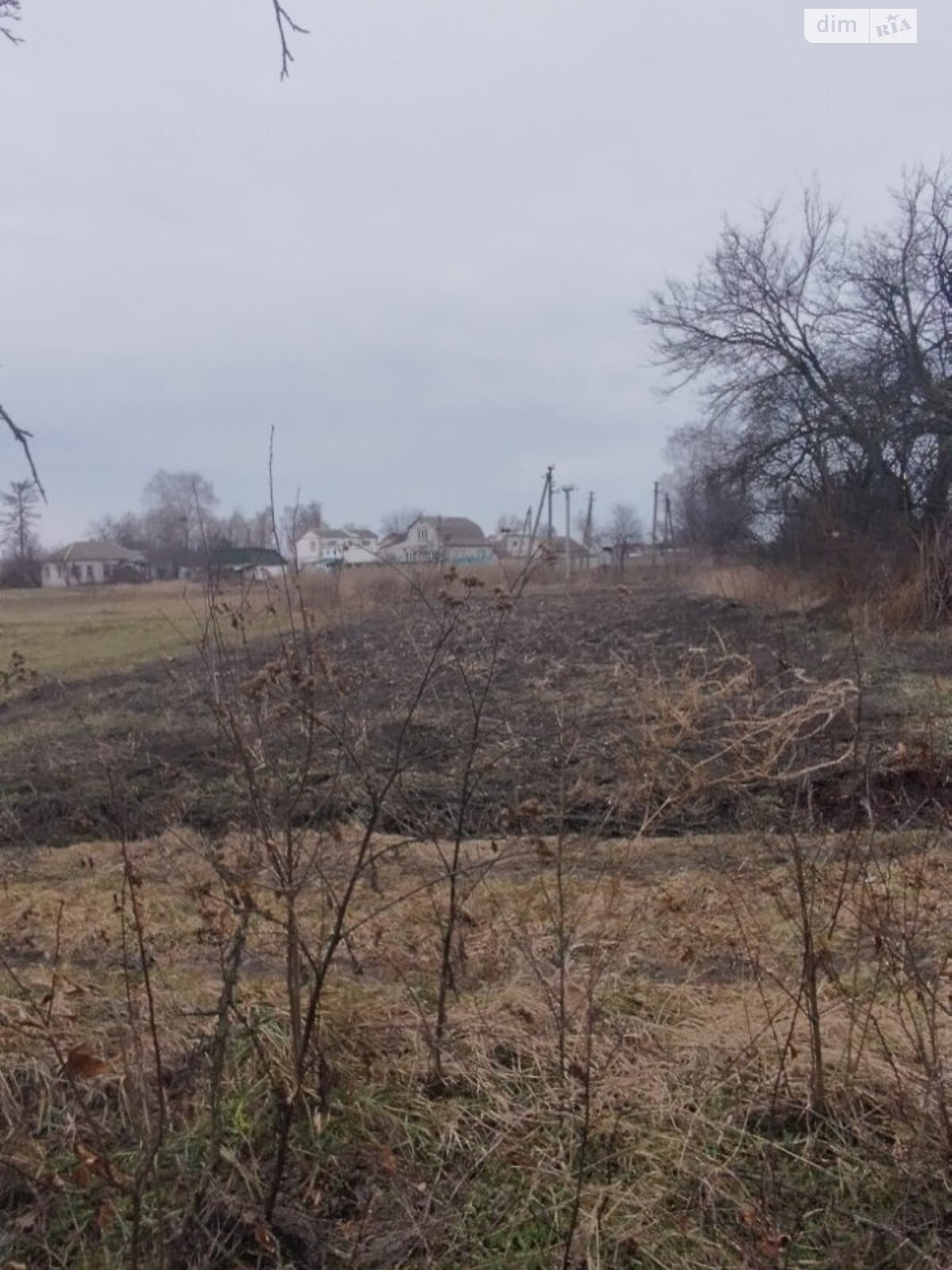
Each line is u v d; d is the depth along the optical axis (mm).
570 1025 3502
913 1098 3033
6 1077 3240
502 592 3850
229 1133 3021
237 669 3732
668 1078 3273
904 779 4301
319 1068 3146
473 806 5062
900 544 14477
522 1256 2748
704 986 3758
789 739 3545
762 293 23453
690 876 4434
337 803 4027
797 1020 3467
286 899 3133
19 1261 2707
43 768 7344
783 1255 2662
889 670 9508
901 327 21641
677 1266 2695
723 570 23578
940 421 18828
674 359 25203
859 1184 2908
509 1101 3205
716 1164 2973
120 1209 2811
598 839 4367
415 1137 3104
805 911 3195
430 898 4273
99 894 4836
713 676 5219
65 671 15383
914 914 3443
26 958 4211
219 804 5648
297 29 2338
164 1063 3254
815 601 13727
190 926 4301
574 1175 2961
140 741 7566
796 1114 3137
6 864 5398
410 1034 3467
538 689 7430
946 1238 2742
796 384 23172
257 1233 2719
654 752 4098
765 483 22828
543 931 4109
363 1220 2830
